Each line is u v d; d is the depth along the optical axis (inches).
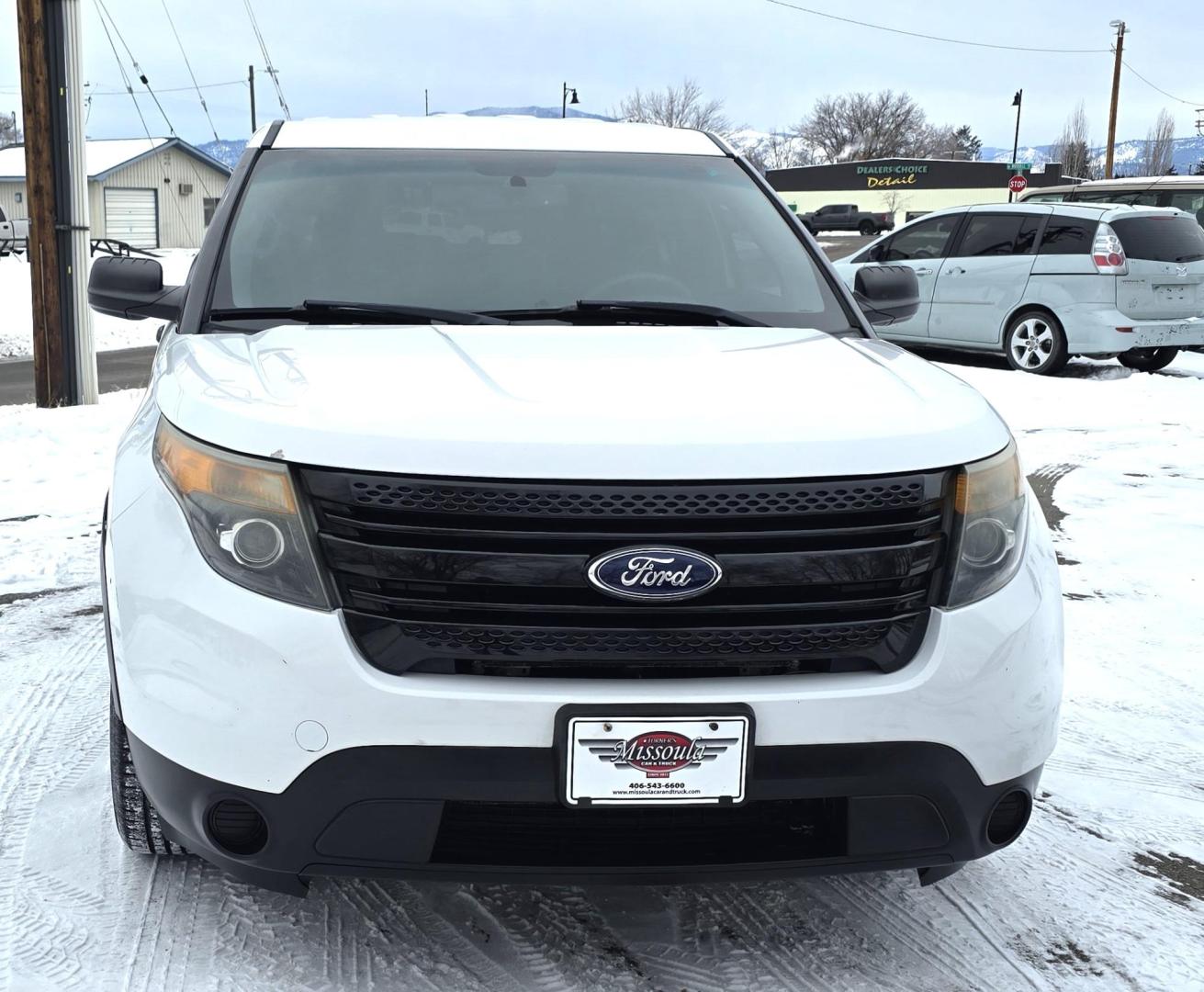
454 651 76.4
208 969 87.8
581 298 116.3
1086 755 130.5
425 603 76.2
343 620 76.8
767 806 81.0
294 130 138.3
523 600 76.4
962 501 82.0
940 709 79.4
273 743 76.0
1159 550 211.3
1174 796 121.1
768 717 76.8
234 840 80.9
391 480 76.2
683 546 76.9
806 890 102.0
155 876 99.8
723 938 94.4
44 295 359.6
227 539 78.7
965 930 96.4
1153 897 102.2
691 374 91.2
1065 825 114.9
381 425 78.7
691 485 76.5
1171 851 110.4
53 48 347.6
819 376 93.1
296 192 125.1
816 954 92.4
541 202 127.8
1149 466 282.8
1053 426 336.5
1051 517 234.5
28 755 121.4
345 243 119.2
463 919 95.9
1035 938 95.4
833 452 79.5
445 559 76.0
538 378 88.0
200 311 110.6
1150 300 431.5
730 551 77.2
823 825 81.9
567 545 76.2
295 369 90.6
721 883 80.0
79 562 190.4
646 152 140.1
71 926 92.6
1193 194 623.2
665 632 76.6
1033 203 458.3
